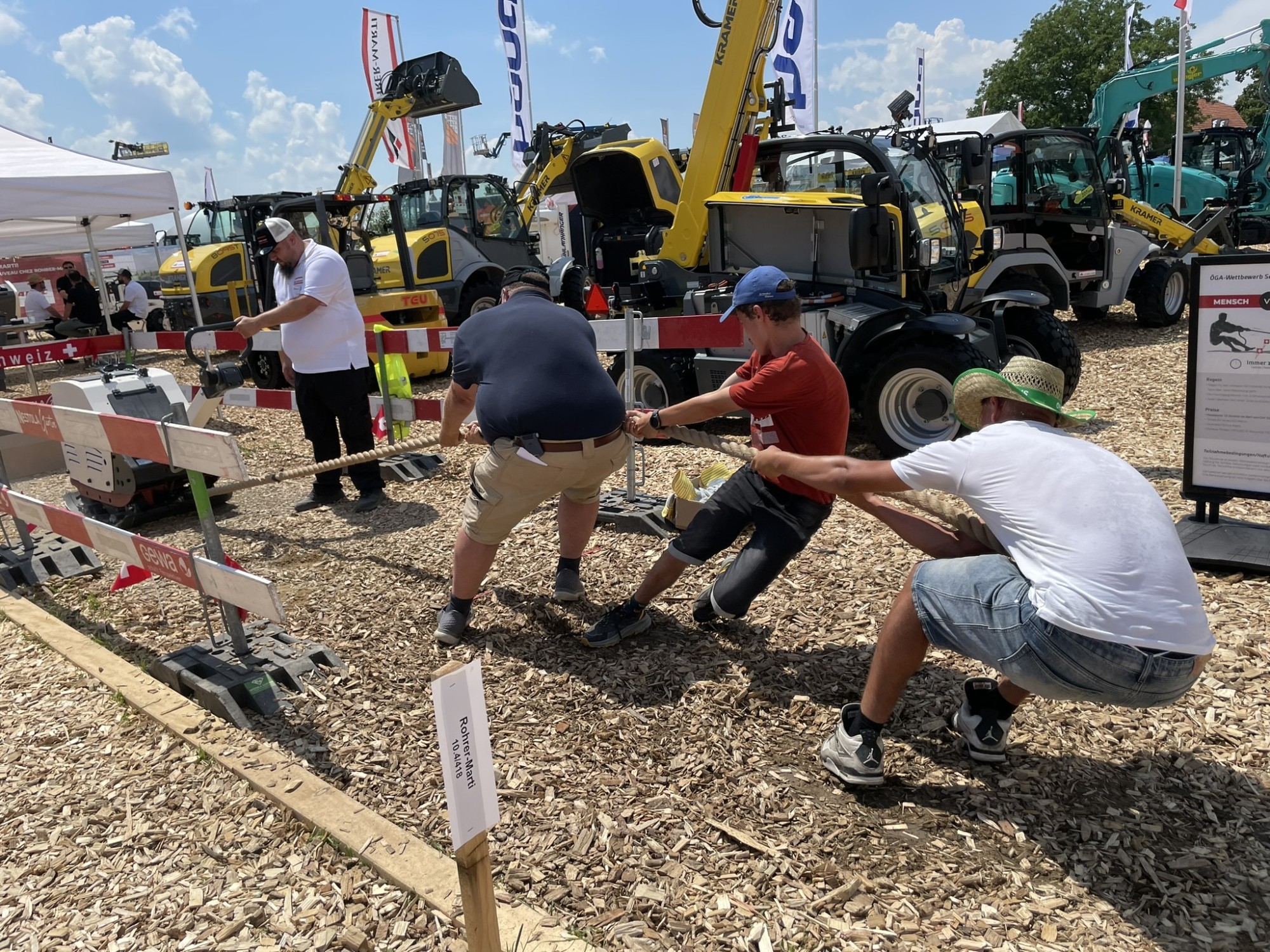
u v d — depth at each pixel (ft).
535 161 41.65
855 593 13.39
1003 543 7.82
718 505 11.46
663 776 9.46
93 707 11.39
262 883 8.14
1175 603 7.11
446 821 8.98
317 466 13.32
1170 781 8.97
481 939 6.06
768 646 12.08
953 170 30.73
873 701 8.81
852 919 7.46
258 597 10.28
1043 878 7.84
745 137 23.07
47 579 16.19
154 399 19.02
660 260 24.64
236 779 9.67
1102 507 7.28
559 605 13.60
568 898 7.81
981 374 8.34
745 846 8.34
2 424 16.30
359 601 14.25
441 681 5.42
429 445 13.00
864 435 23.91
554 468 11.30
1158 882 7.70
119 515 19.39
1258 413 13.37
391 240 38.99
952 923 7.36
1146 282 35.86
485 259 40.50
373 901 7.82
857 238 19.72
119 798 9.53
